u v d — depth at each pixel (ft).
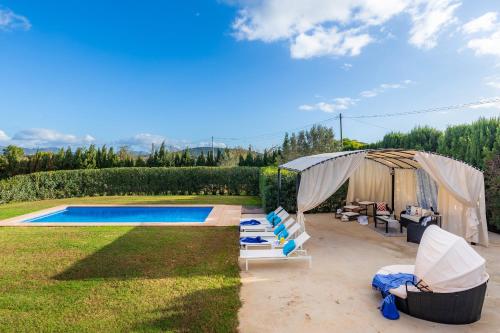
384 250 29.01
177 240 31.50
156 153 95.96
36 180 68.74
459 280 15.21
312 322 15.81
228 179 75.31
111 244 29.94
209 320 15.85
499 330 15.20
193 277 21.72
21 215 47.21
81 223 40.19
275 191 48.98
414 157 33.12
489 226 37.19
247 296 18.89
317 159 34.55
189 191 76.18
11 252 27.35
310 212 50.65
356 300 18.37
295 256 24.47
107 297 18.51
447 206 33.96
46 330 15.02
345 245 30.81
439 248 15.93
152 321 15.75
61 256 26.23
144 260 25.25
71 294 18.95
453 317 15.56
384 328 15.26
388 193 47.44
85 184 74.23
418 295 16.01
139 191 75.92
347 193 50.75
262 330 15.02
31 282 20.76
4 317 16.24
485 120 39.60
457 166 30.86
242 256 23.84
